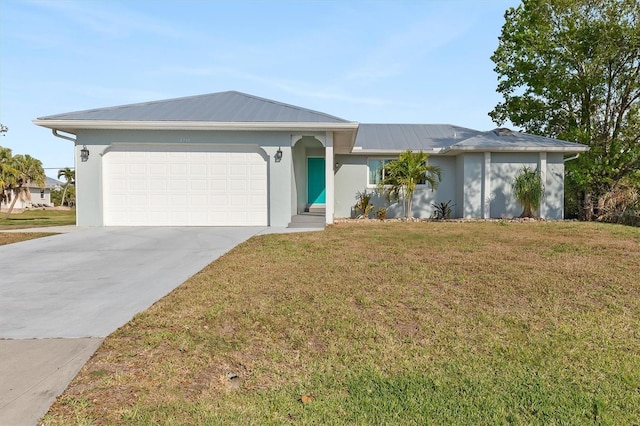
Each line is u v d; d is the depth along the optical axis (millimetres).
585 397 2854
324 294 4934
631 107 18484
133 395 2740
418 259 7023
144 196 11953
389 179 15516
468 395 2879
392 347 3605
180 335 3688
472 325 4094
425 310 4477
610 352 3537
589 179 18141
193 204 12008
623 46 17047
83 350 3373
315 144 16000
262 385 2982
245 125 11500
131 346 3463
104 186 11898
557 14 18469
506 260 6973
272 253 7531
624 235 10344
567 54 18047
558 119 20156
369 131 19766
